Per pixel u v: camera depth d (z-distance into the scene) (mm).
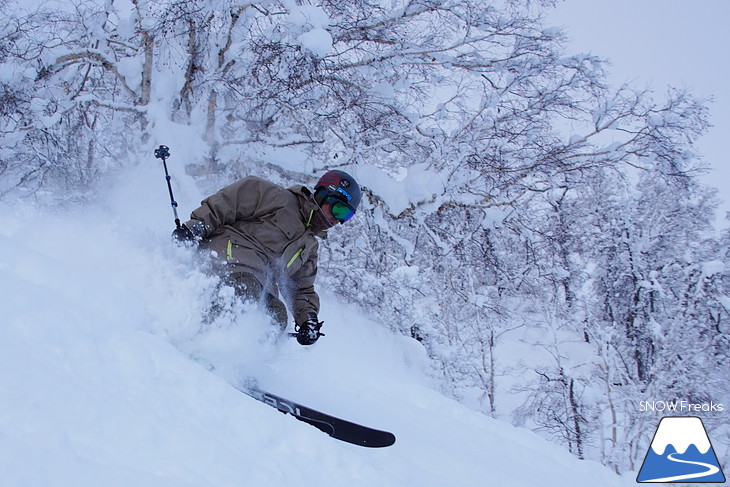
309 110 8203
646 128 9367
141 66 8500
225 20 7883
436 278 11336
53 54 8266
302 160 8469
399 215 8758
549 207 12125
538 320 13289
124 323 2295
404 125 9273
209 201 3045
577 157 9867
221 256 2973
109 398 1485
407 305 9602
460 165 8906
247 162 8305
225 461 1424
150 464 1296
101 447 1283
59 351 1643
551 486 3021
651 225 16891
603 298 15656
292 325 3885
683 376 12383
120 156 8367
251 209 3125
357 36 8891
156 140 7582
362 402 3506
